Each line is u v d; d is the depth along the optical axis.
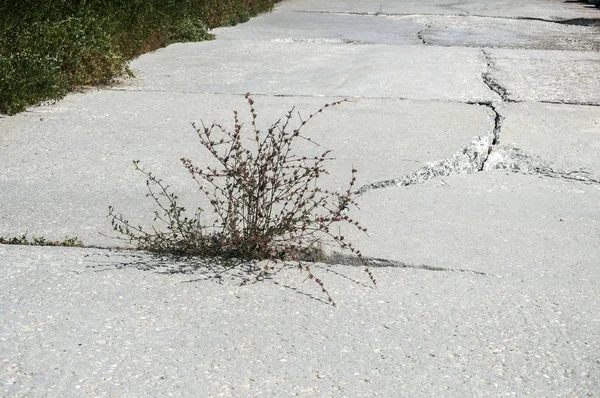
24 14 10.21
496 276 4.46
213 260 4.62
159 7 13.23
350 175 6.12
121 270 4.45
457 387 3.35
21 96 8.11
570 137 7.34
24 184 5.86
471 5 20.67
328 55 11.97
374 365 3.52
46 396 3.23
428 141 7.07
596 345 3.72
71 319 3.88
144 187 5.82
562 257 4.73
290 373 3.44
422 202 5.61
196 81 9.70
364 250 4.72
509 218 5.34
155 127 7.52
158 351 3.61
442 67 10.95
